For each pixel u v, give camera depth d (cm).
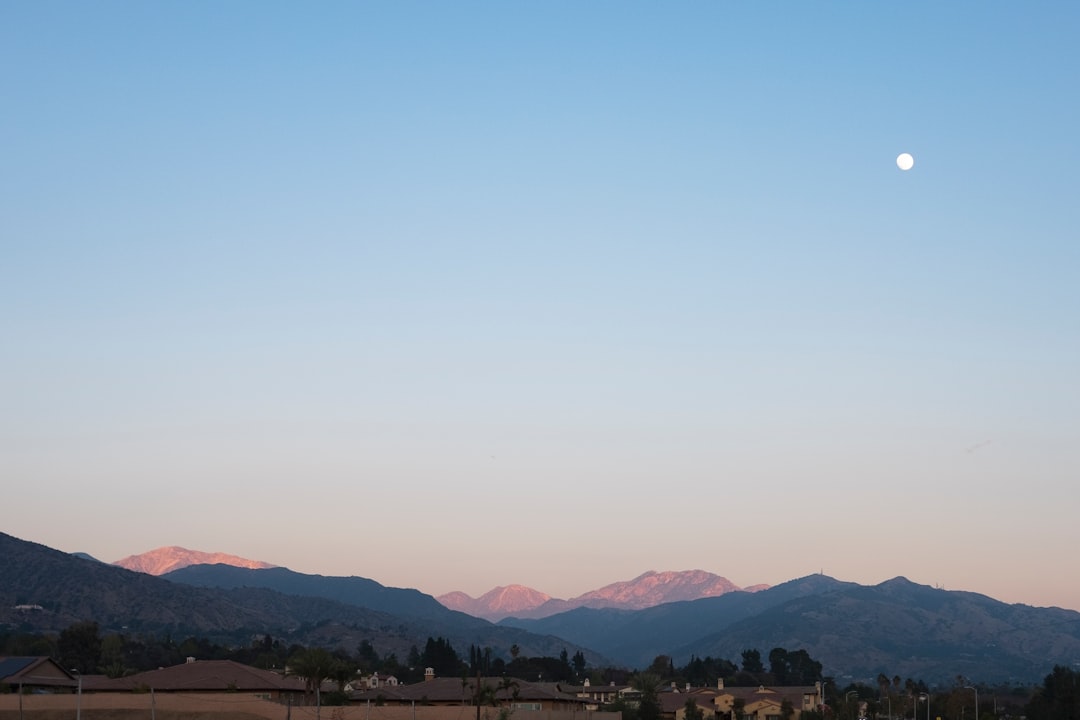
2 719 12888
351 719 14275
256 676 14912
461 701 15600
